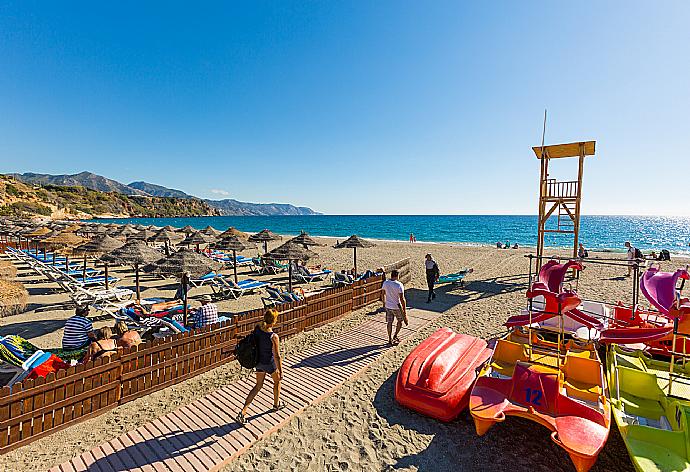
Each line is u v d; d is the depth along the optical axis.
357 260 23.05
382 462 4.14
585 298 12.06
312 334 8.50
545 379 4.28
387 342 7.77
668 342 5.89
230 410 5.09
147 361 5.68
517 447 4.35
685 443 3.50
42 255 20.83
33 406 4.47
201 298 12.43
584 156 13.96
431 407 4.88
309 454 4.27
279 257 11.45
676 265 19.80
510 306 11.09
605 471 3.90
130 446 4.30
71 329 6.51
